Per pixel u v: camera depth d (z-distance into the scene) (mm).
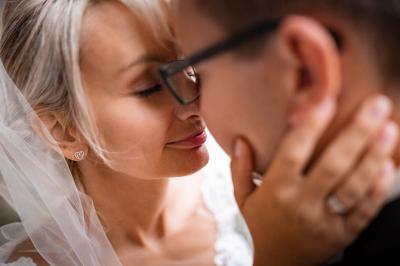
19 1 1273
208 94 843
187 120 1235
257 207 833
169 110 1217
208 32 799
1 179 1419
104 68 1183
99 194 1425
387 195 793
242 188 883
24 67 1290
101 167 1379
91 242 1407
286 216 796
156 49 1160
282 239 826
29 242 1461
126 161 1274
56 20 1208
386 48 731
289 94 750
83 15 1175
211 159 1619
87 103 1222
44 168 1381
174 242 1496
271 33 746
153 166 1278
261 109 791
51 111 1309
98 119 1229
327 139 777
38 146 1367
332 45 708
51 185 1389
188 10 821
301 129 739
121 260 1464
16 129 1353
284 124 784
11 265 1384
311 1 733
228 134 866
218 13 783
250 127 825
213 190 1581
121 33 1156
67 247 1411
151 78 1187
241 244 1519
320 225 790
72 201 1400
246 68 775
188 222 1534
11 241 1467
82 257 1398
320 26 728
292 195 785
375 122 722
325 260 824
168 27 1129
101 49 1169
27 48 1267
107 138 1251
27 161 1376
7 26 1298
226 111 833
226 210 1554
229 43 774
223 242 1503
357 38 728
